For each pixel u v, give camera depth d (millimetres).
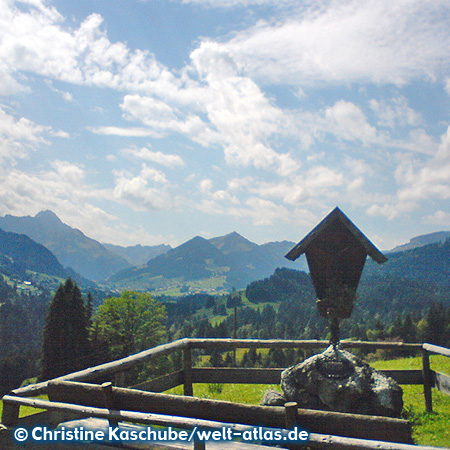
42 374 60250
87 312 70875
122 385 8984
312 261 10492
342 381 9156
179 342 10625
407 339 110438
